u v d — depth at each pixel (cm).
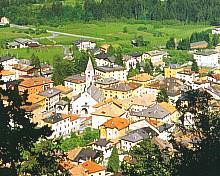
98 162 11900
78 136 13738
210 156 3156
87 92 16538
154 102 16388
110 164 10994
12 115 3141
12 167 3064
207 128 3322
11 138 3044
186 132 3444
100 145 12500
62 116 14250
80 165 10450
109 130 13600
